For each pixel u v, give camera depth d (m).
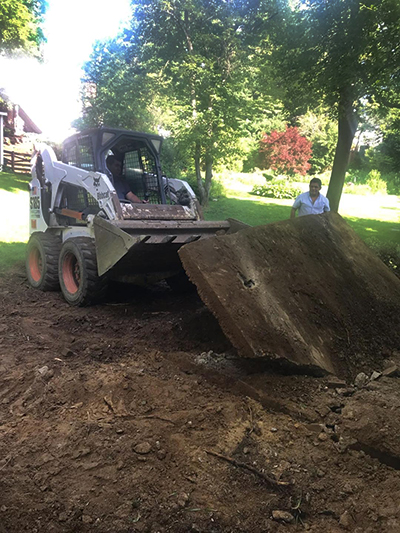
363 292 4.83
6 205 14.47
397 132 13.88
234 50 15.74
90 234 6.38
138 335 5.09
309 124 35.44
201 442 3.00
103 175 6.20
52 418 3.32
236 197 21.53
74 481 2.61
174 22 16.81
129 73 17.72
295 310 4.06
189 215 6.75
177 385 3.74
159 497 2.50
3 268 8.32
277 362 3.66
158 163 7.07
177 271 6.62
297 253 4.64
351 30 9.48
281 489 2.58
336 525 2.36
